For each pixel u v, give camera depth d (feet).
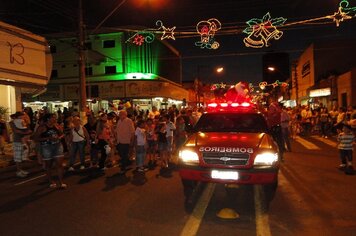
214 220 19.42
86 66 134.82
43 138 27.45
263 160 21.63
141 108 120.78
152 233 17.49
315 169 33.83
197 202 23.12
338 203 22.52
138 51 131.95
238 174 21.54
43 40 58.23
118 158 43.19
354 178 29.71
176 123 43.19
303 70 161.89
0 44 47.96
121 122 33.83
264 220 19.38
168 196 24.73
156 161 40.45
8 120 55.42
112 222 19.20
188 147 23.08
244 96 31.45
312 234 17.24
